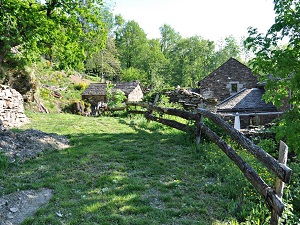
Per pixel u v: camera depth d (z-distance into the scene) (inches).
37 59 446.6
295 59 225.3
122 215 130.5
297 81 221.5
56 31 366.0
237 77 915.4
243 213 129.8
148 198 149.6
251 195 146.3
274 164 117.2
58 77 1144.8
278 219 113.9
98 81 1546.5
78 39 397.7
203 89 948.0
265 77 247.1
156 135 325.7
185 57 2322.8
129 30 2220.7
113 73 1769.2
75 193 154.7
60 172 189.0
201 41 2358.5
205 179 180.4
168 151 249.4
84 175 181.8
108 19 2214.6
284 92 250.2
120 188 162.6
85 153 236.8
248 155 225.5
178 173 190.9
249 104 639.1
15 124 351.6
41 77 1056.8
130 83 1176.2
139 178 179.9
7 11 291.3
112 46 1803.6
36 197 151.0
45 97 822.5
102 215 129.0
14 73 540.4
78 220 124.4
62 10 353.7
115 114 557.3
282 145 122.1
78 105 873.5
